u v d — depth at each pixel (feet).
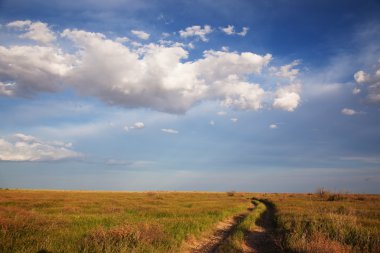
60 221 56.24
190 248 46.98
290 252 41.04
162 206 109.09
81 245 37.01
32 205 97.81
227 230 65.98
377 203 122.72
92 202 117.08
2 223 44.37
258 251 44.75
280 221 64.59
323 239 39.01
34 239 39.19
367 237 41.55
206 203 130.82
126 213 81.87
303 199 162.30
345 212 74.43
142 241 40.06
